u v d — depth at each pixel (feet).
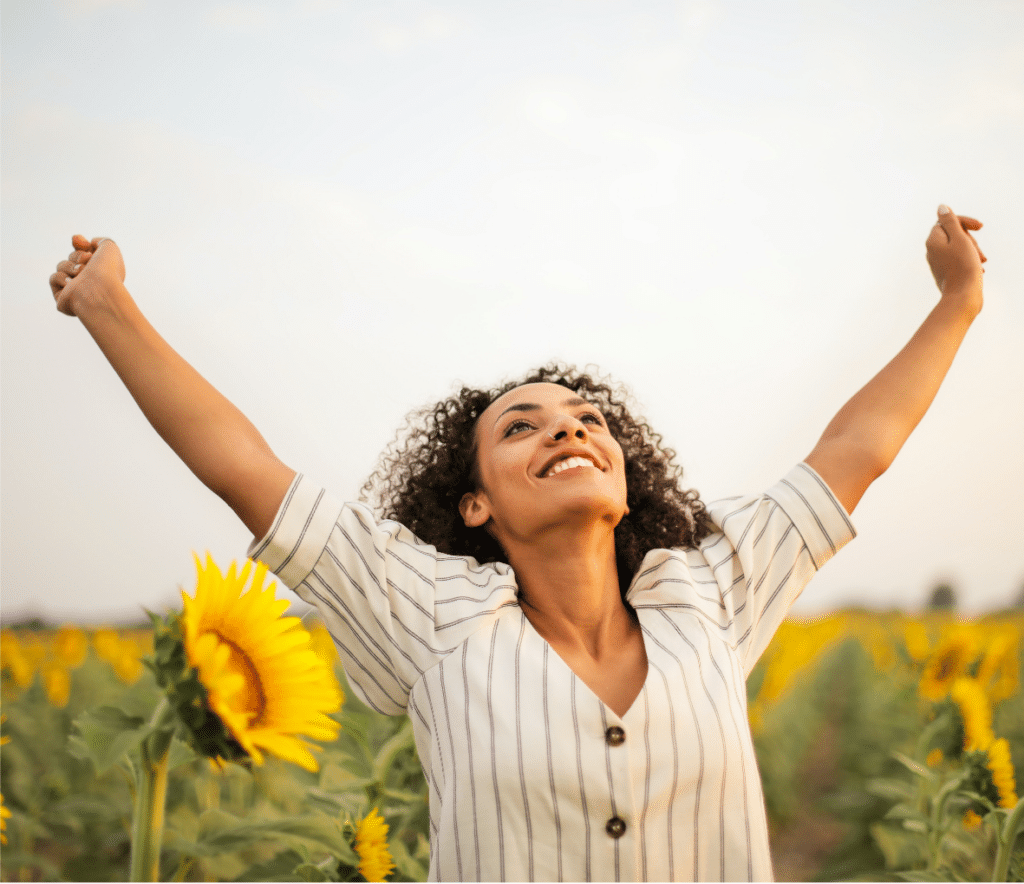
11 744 17.10
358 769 9.82
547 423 6.95
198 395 6.30
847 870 16.67
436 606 6.28
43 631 24.75
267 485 6.28
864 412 7.56
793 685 34.40
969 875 12.35
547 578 6.47
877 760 23.27
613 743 5.46
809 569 7.02
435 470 7.93
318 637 17.43
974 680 18.62
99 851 13.84
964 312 7.99
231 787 13.14
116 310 6.29
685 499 8.30
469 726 5.59
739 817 5.56
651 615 6.38
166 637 4.65
